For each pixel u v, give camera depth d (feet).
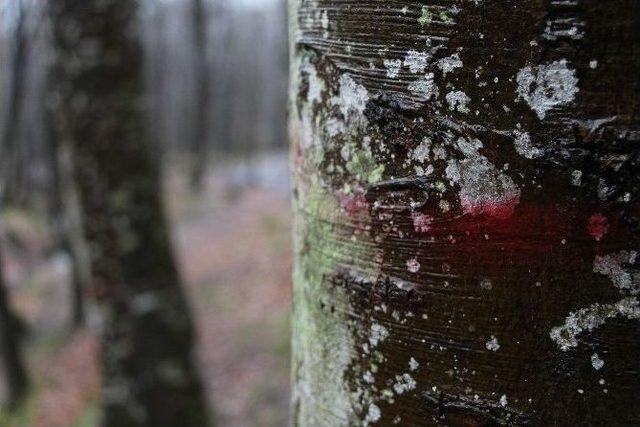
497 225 1.89
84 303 22.21
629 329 1.83
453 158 1.92
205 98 48.57
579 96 1.80
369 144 2.04
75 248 21.90
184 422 9.34
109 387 9.31
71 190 9.16
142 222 8.95
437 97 1.92
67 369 19.04
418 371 2.01
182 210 40.73
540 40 1.81
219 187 49.49
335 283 2.15
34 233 32.17
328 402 2.21
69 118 8.74
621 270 1.82
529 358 1.90
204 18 48.42
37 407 16.98
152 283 9.07
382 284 2.04
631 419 1.85
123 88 8.73
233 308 20.94
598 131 1.79
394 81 1.98
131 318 9.02
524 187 1.86
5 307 17.72
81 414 15.93
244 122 81.30
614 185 1.80
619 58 1.78
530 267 1.87
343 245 2.12
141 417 9.18
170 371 9.18
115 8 8.58
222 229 33.86
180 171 62.13
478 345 1.93
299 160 2.27
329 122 2.13
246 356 16.90
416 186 1.97
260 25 88.53
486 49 1.86
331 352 2.19
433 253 1.97
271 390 14.82
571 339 1.86
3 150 24.38
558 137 1.82
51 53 8.73
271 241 28.43
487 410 1.93
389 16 1.97
